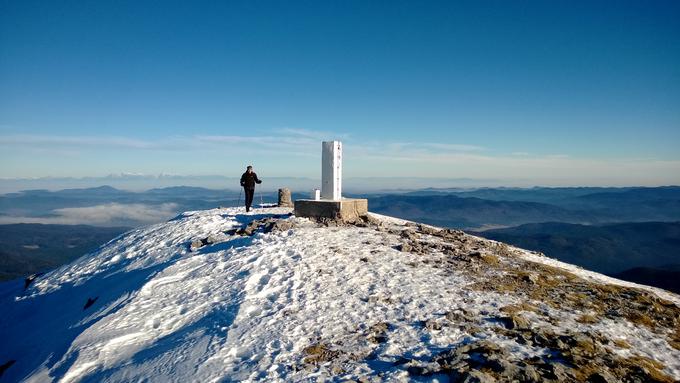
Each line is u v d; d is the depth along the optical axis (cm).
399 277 1416
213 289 1370
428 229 2288
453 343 952
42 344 1313
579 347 930
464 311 1134
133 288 1480
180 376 891
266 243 1778
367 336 1006
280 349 962
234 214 2628
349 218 2286
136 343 1105
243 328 1083
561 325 1080
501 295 1283
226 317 1159
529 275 1497
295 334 1032
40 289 2056
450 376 796
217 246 1856
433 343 954
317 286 1333
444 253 1748
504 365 808
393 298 1237
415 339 980
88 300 1608
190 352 993
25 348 1354
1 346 1513
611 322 1137
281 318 1125
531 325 1061
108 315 1266
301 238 1839
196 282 1442
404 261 1591
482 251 1870
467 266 1580
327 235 1917
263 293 1295
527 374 782
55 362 1079
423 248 1784
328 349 952
